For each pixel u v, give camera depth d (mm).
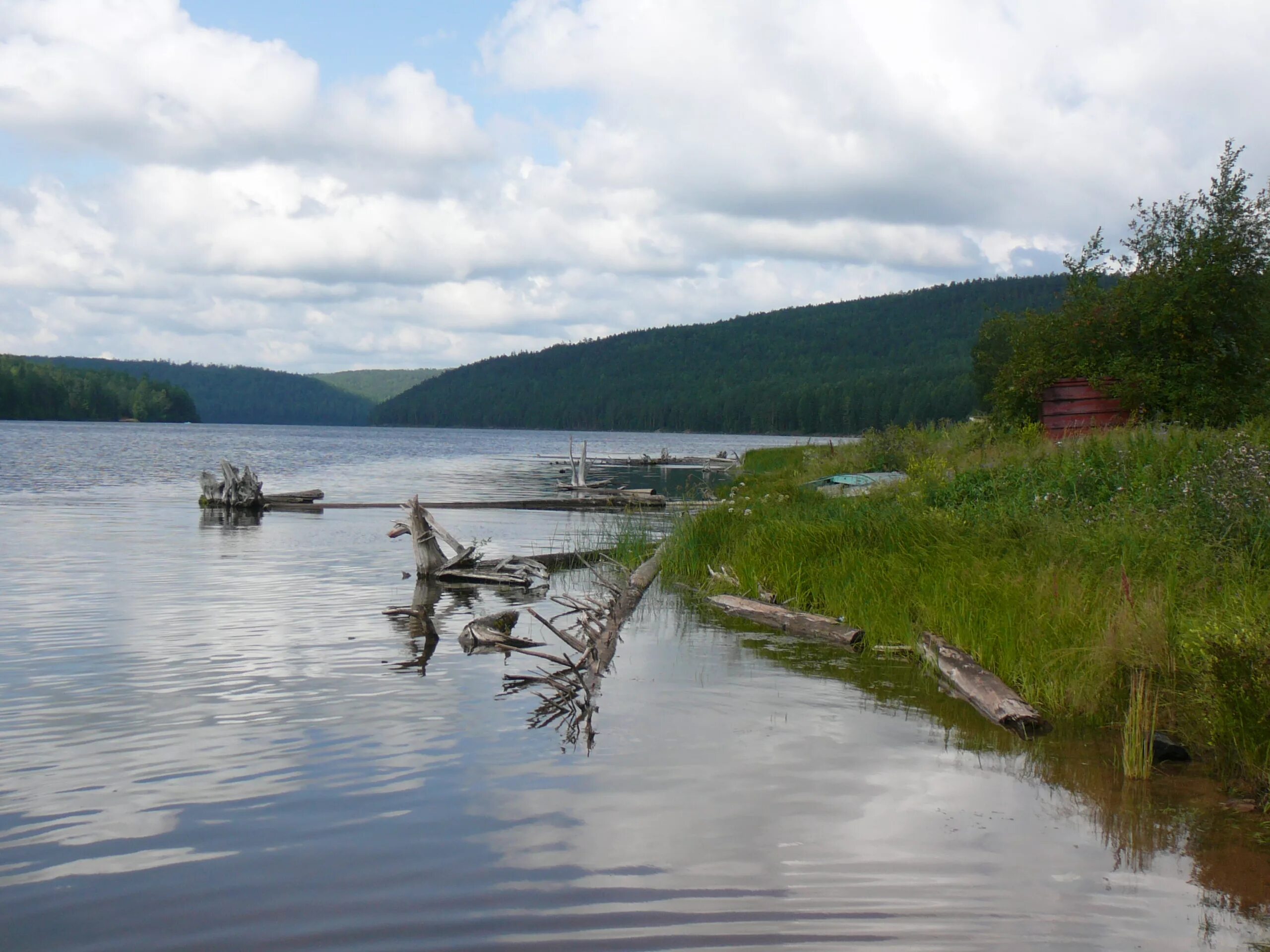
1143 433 15914
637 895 4141
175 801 5172
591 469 55562
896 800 5336
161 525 21312
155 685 7656
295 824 4879
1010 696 7043
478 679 7996
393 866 4406
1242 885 4367
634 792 5363
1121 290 21672
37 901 4086
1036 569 9805
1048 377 22094
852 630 9898
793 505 17781
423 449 93688
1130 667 7250
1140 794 5516
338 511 25781
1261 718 5605
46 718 6707
